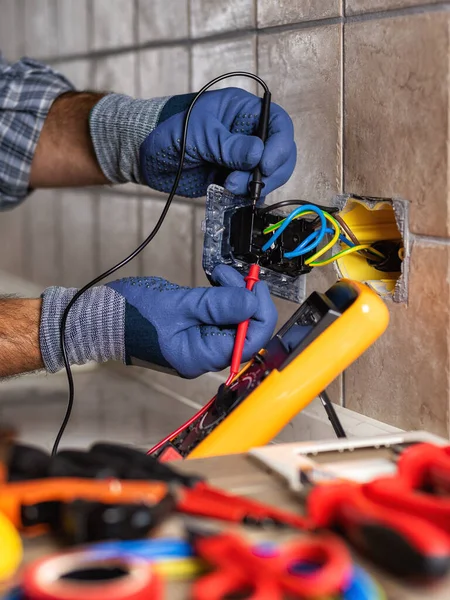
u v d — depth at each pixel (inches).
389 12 35.2
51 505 20.3
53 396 58.2
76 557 17.7
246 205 35.6
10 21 91.0
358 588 17.1
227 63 49.0
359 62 37.2
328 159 40.1
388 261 37.6
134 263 64.1
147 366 35.9
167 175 41.0
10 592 17.2
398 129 35.2
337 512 20.1
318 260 40.6
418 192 34.4
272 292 37.1
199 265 53.7
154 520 19.6
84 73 72.2
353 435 39.1
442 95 32.7
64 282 79.2
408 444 27.1
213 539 18.7
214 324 33.7
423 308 34.8
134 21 61.3
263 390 28.9
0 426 50.1
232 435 28.8
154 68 58.9
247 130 37.5
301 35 41.4
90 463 22.0
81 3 71.2
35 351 37.4
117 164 43.8
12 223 91.6
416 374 35.5
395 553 17.7
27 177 50.4
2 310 38.6
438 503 19.3
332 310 29.3
